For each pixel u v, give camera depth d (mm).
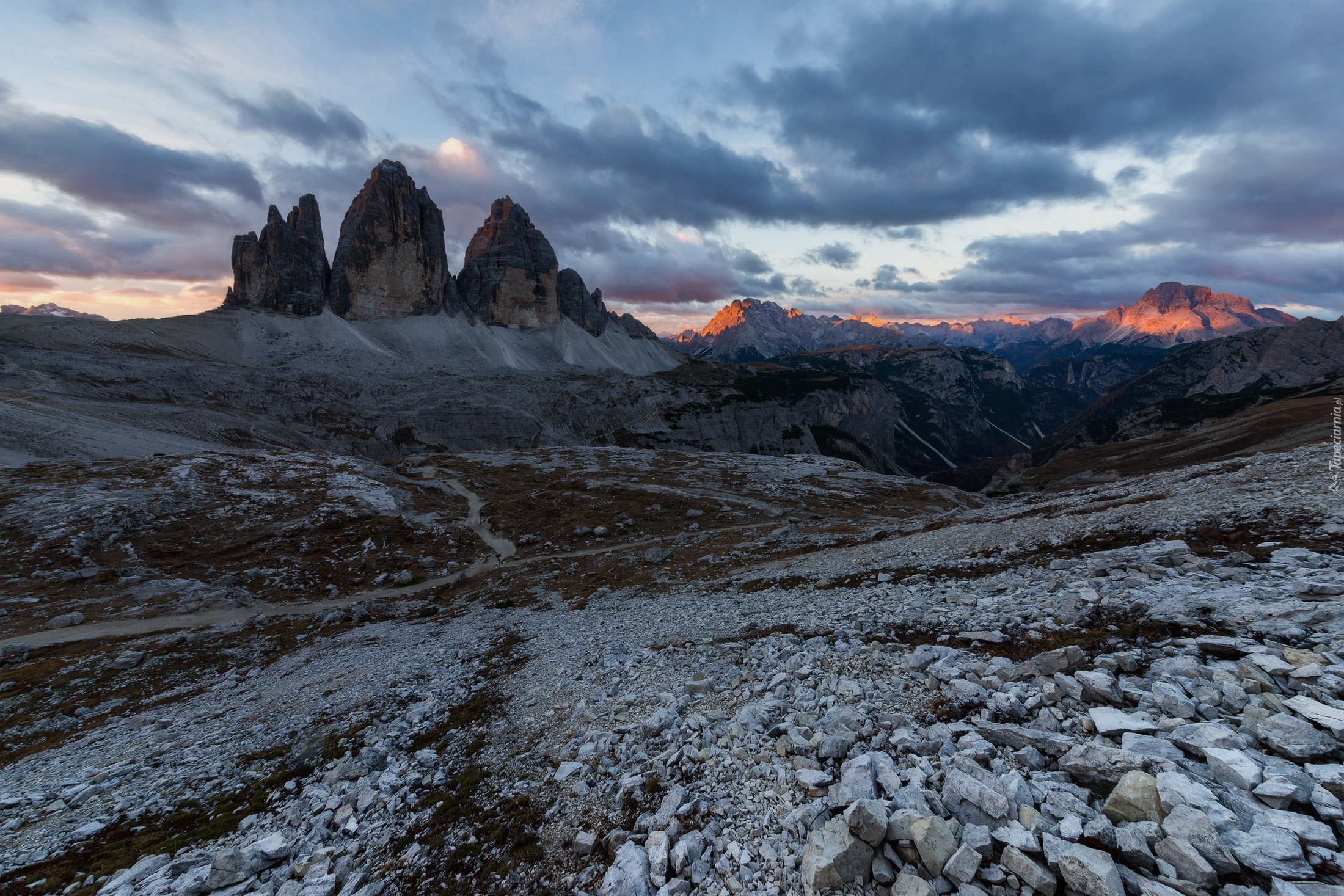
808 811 8656
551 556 72812
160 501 79188
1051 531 28953
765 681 15758
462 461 151250
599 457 153250
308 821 14445
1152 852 6484
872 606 22531
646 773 12094
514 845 10984
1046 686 10656
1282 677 8953
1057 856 6613
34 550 62719
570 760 14352
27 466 93438
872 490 119438
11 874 14180
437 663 30969
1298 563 15172
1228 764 7203
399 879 10961
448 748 17766
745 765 11039
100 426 145500
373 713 23422
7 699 34844
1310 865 5695
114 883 12430
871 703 12141
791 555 49750
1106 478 165125
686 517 89062
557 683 22250
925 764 9148
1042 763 8594
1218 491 28922
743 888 7887
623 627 31906
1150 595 14633
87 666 39375
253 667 40156
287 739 22281
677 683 18078
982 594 21016
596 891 8984
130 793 19281
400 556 72312
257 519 79312
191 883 11719
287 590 60781
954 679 12195
